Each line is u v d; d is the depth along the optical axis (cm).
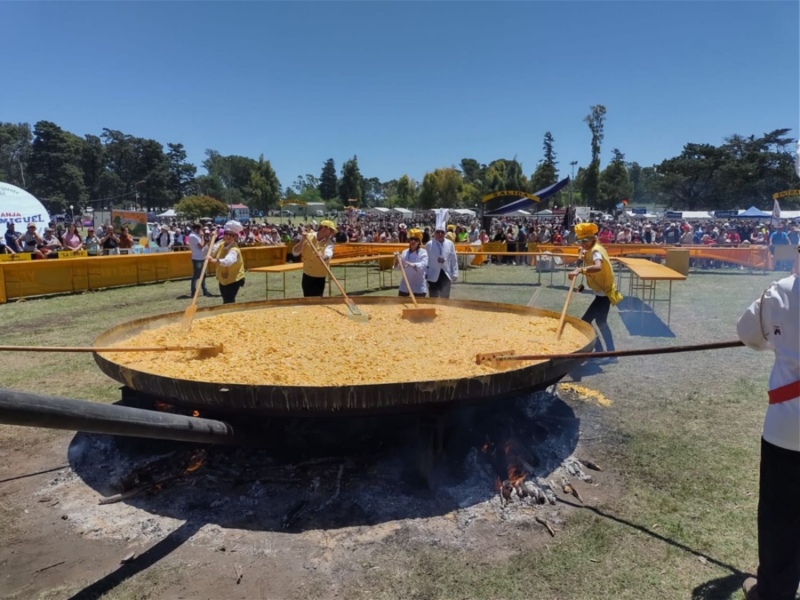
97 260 1318
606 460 384
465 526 298
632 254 1770
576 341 433
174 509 318
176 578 256
